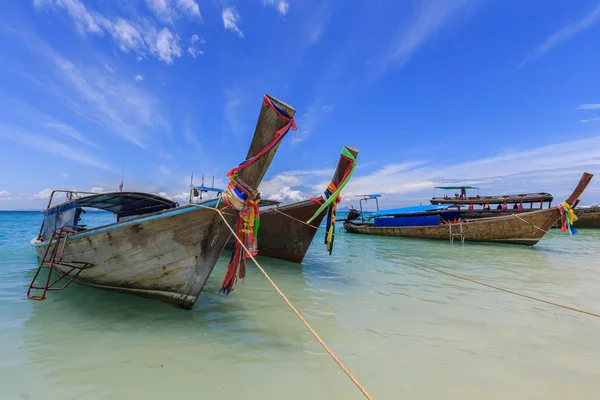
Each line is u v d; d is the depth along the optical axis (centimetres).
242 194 532
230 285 556
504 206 2659
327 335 509
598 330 543
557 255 1430
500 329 544
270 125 513
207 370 394
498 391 363
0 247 1562
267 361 420
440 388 367
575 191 1552
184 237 565
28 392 341
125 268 629
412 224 2352
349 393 353
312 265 1152
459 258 1347
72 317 570
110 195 997
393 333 521
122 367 397
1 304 638
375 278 939
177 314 591
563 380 388
